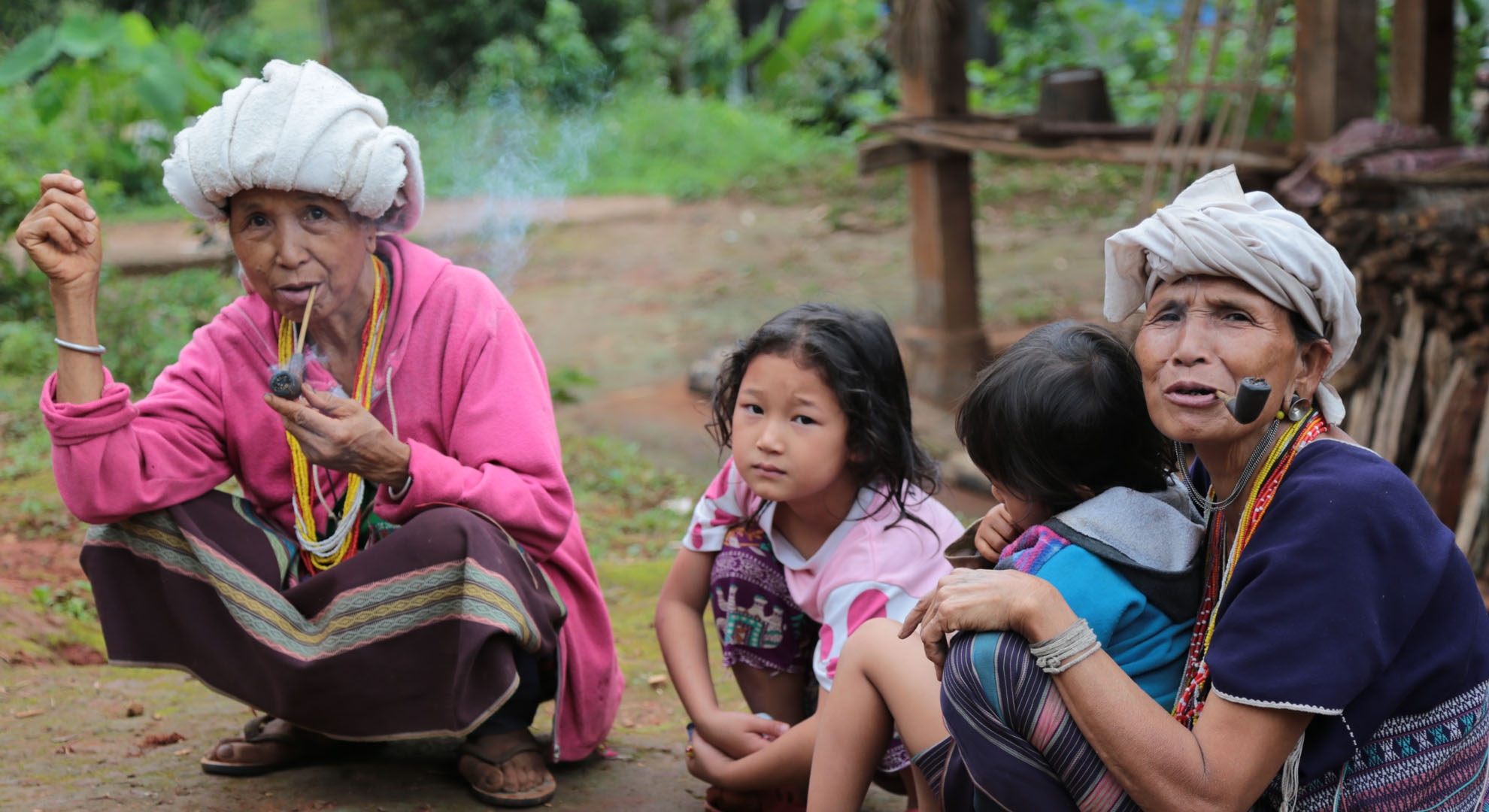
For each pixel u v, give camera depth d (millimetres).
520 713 2576
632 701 3453
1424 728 1747
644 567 4875
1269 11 6254
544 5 22766
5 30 20141
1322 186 5633
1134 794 1722
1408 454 5520
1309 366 1813
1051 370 1954
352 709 2424
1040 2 15422
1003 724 1813
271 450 2541
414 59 22594
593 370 9242
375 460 2334
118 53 9727
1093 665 1735
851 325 2414
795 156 17000
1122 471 1990
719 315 10562
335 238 2395
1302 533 1676
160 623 2531
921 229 8453
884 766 2426
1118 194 13859
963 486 6891
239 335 2537
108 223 13484
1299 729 1676
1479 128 8141
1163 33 13461
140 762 2678
